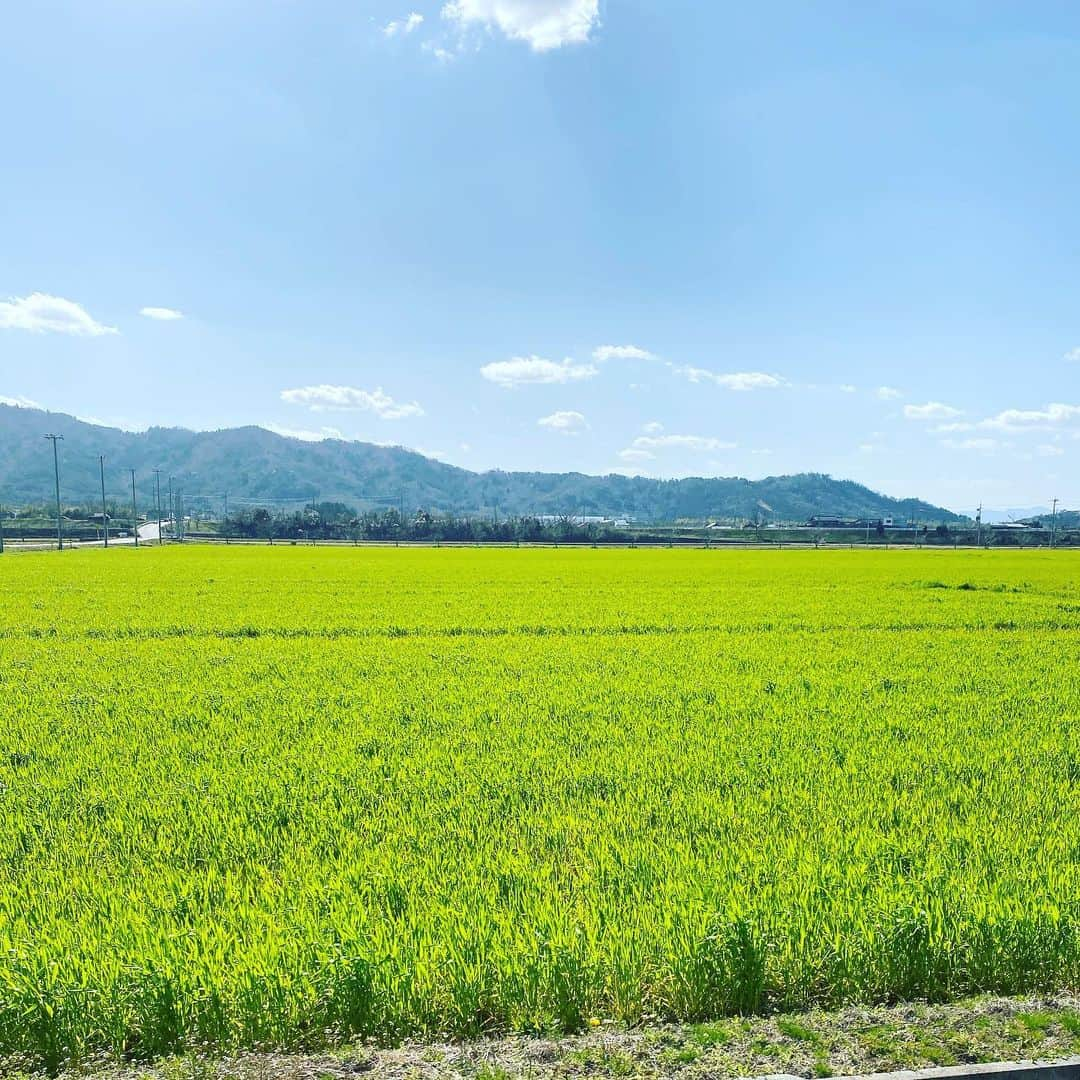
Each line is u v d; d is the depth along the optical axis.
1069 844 7.72
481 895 6.51
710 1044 4.83
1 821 8.72
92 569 53.94
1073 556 80.69
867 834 7.99
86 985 5.12
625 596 36.34
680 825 8.43
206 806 9.09
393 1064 4.67
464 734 12.27
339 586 41.53
